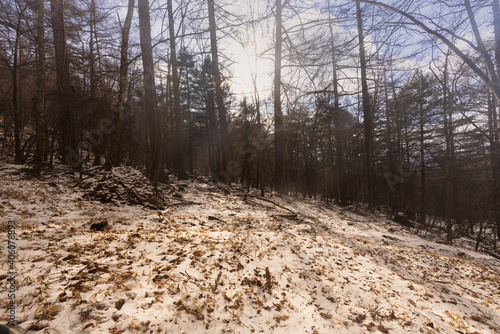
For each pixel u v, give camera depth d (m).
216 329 2.96
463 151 18.61
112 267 3.77
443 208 21.81
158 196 10.38
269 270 4.77
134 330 2.63
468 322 4.37
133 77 14.13
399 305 4.50
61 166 14.49
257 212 11.66
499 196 13.29
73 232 5.26
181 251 4.75
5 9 13.11
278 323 3.35
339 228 12.11
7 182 8.89
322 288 4.58
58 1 11.28
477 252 12.32
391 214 21.61
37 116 11.44
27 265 3.48
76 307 2.78
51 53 17.22
